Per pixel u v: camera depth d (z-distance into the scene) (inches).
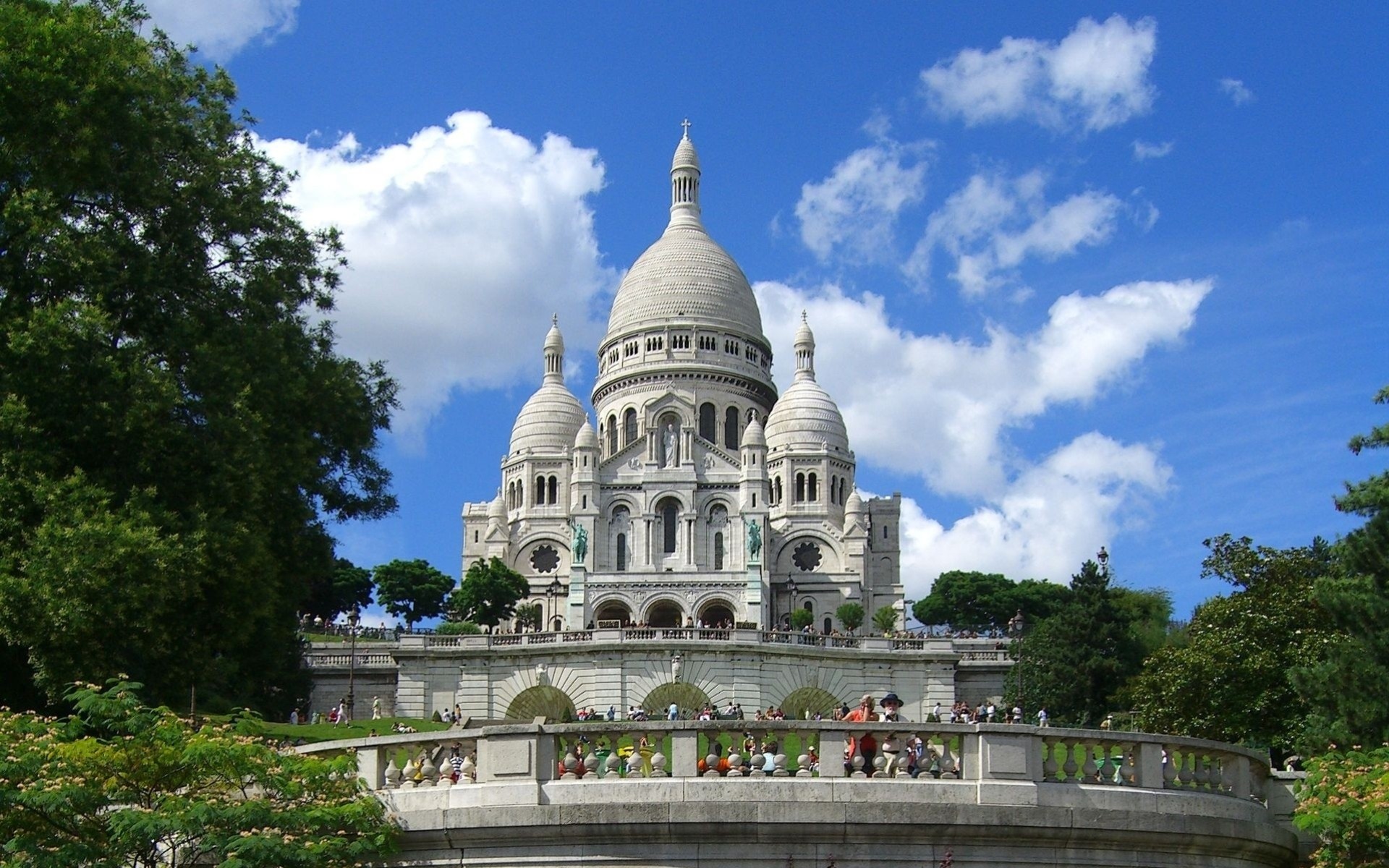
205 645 1721.2
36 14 1705.2
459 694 3646.7
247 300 1907.0
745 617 5935.0
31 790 1050.7
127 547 1508.4
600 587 5994.1
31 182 1691.7
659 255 7834.6
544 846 1091.9
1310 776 1294.3
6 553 1569.9
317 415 2020.2
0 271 1710.1
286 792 1091.3
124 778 1105.4
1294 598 2329.0
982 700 3885.3
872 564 7199.8
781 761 1142.3
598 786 1099.9
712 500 6732.3
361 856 1103.0
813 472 7047.2
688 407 7204.7
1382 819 1173.1
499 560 6200.8
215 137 1952.5
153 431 1656.0
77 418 1642.5
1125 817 1138.0
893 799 1103.6
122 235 1775.3
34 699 1664.6
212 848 1054.4
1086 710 3447.3
